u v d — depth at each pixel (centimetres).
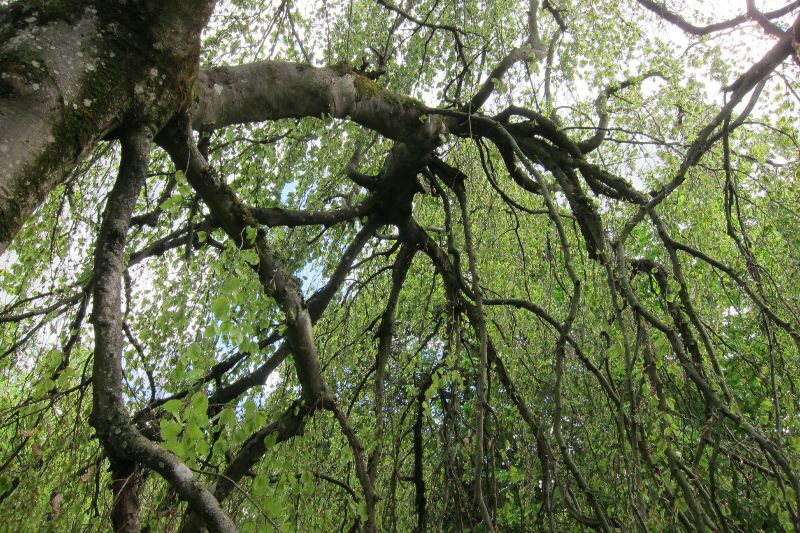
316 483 317
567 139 355
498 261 459
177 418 150
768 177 358
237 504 256
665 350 256
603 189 356
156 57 185
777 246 405
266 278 242
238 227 234
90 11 175
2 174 149
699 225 413
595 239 321
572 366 368
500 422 386
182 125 208
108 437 152
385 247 494
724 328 455
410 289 496
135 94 181
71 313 273
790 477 228
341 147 437
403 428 414
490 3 465
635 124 429
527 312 443
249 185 359
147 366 277
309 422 290
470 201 450
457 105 368
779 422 248
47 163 159
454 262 371
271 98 258
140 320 312
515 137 363
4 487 181
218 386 355
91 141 171
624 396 257
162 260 363
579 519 288
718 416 255
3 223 149
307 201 413
